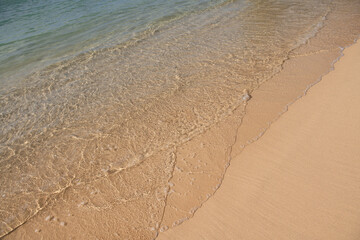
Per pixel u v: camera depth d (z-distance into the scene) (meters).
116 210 3.11
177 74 5.92
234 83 5.30
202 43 7.43
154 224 2.89
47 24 10.48
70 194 3.39
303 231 2.59
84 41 8.54
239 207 2.93
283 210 2.82
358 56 5.58
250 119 4.25
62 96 5.58
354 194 2.83
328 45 6.37
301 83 4.98
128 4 12.45
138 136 4.24
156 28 9.07
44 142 4.36
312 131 3.80
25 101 5.52
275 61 5.93
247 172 3.35
